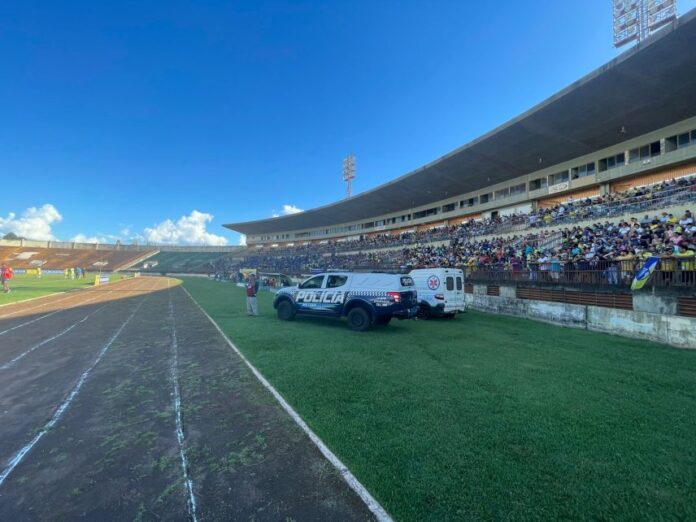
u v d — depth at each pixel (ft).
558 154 97.19
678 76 62.08
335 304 37.35
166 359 24.61
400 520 8.90
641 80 64.59
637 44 58.80
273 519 8.98
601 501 9.68
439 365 23.15
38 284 112.78
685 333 29.04
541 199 110.01
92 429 14.08
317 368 22.26
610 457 11.91
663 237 48.91
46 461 11.76
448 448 12.42
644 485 10.40
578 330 37.35
